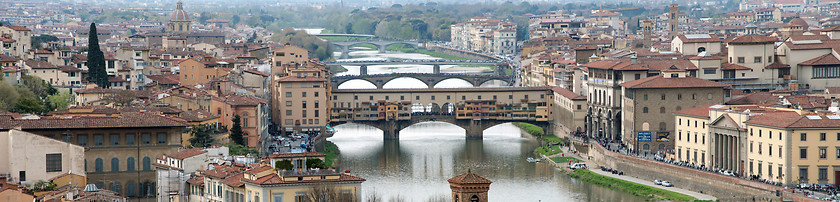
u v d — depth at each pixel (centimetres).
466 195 15912
